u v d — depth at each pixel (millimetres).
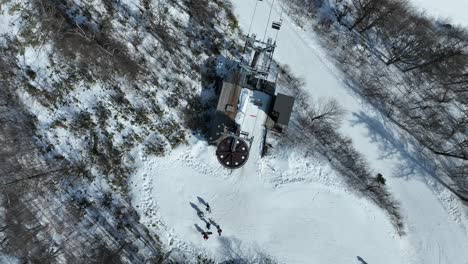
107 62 33469
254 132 34500
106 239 32781
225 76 34750
